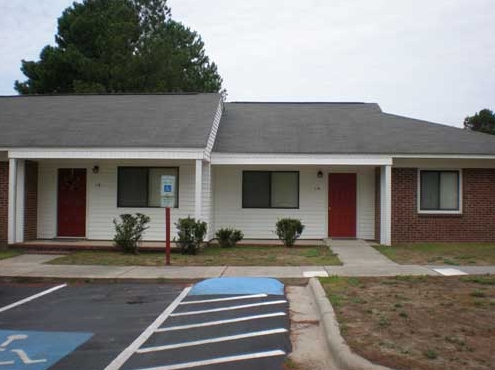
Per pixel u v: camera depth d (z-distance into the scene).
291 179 17.58
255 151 15.77
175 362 5.60
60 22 34.50
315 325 7.07
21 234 15.49
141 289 9.71
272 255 13.51
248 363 5.52
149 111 17.92
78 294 9.30
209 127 15.89
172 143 14.48
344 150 15.75
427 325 6.38
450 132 17.77
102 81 31.69
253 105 22.20
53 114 17.77
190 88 37.44
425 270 10.73
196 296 8.98
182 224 13.83
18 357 5.79
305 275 10.38
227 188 17.53
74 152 14.60
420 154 15.58
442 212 16.61
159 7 39.09
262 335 6.58
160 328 6.98
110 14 34.41
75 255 13.71
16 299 8.89
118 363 5.58
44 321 7.38
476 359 5.14
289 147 16.09
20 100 20.06
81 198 16.84
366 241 16.73
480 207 16.62
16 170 15.05
